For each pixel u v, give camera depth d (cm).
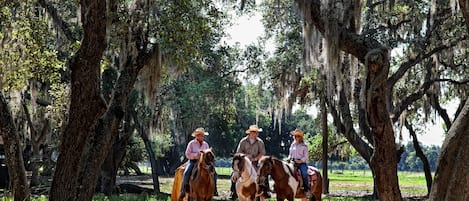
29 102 2681
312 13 1162
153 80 1380
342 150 4212
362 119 2194
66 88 2158
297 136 1580
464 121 698
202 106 3166
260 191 1504
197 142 1549
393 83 2212
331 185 5150
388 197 974
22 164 1208
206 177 1478
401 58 2502
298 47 2430
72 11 1950
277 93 2694
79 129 992
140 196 2466
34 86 2084
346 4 1165
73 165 993
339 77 1327
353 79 1541
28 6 1413
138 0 1318
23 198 1201
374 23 2330
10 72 1384
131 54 1301
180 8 1352
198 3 1428
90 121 999
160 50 1348
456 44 2228
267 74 2727
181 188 1518
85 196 1144
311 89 2639
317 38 1355
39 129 2962
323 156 3148
